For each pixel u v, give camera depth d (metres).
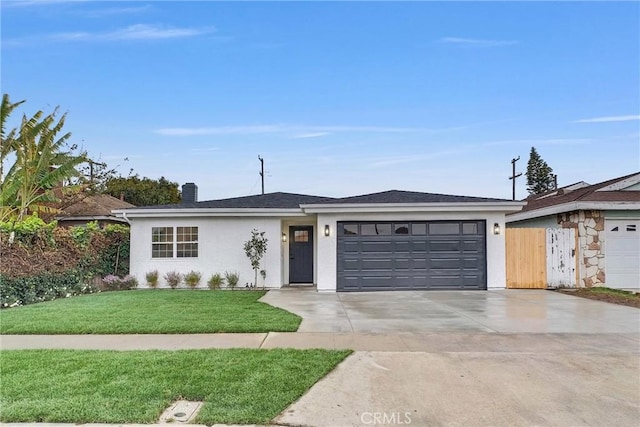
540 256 13.47
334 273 13.41
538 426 3.49
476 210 13.21
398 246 13.46
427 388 4.34
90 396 3.98
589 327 7.38
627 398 4.07
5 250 10.46
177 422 3.51
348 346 6.02
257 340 6.41
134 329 7.10
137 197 33.66
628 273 13.35
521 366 5.07
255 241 14.38
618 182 14.88
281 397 3.99
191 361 5.15
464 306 9.95
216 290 13.81
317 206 13.30
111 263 15.02
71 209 20.02
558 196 18.17
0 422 3.47
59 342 6.36
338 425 3.51
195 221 14.73
